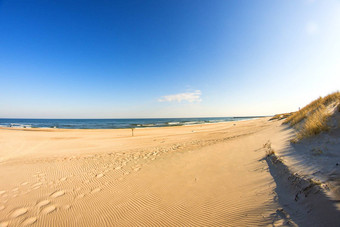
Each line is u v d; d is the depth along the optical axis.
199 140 12.27
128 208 3.34
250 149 6.85
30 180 5.07
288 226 2.14
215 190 3.64
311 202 2.38
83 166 6.47
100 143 13.55
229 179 4.12
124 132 23.31
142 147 10.89
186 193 3.69
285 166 3.82
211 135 15.48
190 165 5.70
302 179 2.95
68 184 4.71
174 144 11.17
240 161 5.43
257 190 3.33
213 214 2.84
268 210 2.60
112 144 12.96
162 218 2.93
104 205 3.50
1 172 5.92
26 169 6.23
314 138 4.76
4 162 7.73
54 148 11.55
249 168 4.64
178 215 2.96
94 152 9.75
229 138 11.27
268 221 2.35
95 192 4.14
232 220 2.60
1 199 3.86
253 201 2.96
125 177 5.05
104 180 4.92
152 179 4.72
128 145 12.19
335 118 4.91
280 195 2.93
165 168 5.63
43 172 5.83
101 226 2.84
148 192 3.94
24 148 11.54
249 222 2.45
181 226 2.68
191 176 4.66
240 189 3.51
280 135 8.09
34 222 2.99
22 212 3.31
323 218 2.03
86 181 4.90
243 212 2.71
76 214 3.22
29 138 16.25
